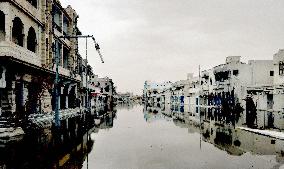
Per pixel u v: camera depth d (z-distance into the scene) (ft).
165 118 126.21
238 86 164.14
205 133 72.79
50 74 98.73
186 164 38.81
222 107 182.91
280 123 94.17
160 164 38.68
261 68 166.71
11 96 70.74
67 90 130.11
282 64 125.80
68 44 134.21
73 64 139.54
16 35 80.59
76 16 144.87
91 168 35.81
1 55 64.85
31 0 85.66
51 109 101.65
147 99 524.52
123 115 147.74
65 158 40.50
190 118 125.59
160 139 61.87
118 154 44.86
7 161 37.04
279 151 48.49
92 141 57.16
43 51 93.97
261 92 140.15
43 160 38.47
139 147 51.49
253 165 38.45
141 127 86.79
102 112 168.45
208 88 219.82
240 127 83.20
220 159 42.04
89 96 175.63
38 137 57.93
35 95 86.99
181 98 293.84
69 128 76.33
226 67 176.45
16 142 51.03
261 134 70.18
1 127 56.49
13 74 71.36
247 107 154.51
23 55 76.69
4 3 67.51
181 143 56.59
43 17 94.02
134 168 36.32
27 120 67.72
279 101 126.11
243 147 52.49
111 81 351.25
